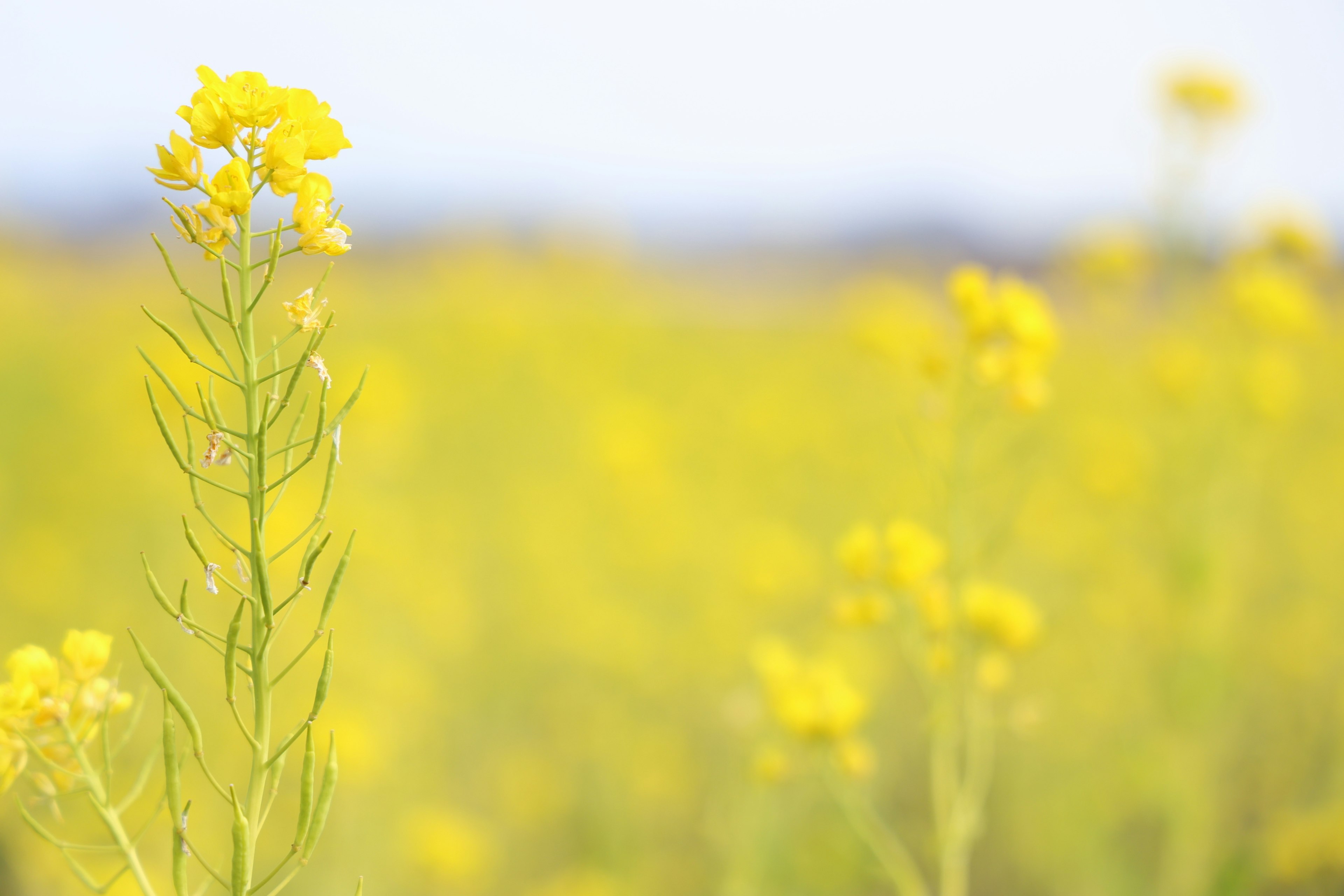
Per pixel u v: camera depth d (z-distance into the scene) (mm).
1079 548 6121
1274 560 6207
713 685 5090
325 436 1060
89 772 1203
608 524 6957
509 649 5527
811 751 2332
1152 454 5988
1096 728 4516
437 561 5754
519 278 13047
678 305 22938
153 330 10531
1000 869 3996
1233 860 3436
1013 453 2512
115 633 4285
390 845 3752
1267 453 6465
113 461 6863
